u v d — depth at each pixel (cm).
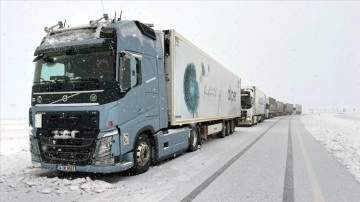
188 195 571
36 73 706
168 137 890
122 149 657
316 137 1736
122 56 663
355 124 3066
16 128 2669
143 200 537
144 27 782
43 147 678
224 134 1712
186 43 1021
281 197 564
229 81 1773
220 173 762
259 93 3278
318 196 571
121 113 655
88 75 654
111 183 657
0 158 963
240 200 545
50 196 561
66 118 653
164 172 771
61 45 675
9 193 580
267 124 3238
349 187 634
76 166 646
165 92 878
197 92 1148
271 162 919
